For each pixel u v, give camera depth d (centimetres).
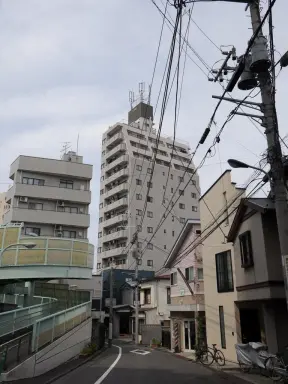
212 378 1271
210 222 2098
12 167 4441
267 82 912
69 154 4903
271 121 892
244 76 942
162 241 6112
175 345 2639
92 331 2533
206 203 2178
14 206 4112
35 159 4325
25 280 2200
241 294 1563
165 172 6562
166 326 3228
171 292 2864
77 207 4388
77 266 2228
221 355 1830
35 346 1445
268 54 896
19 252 2100
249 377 1251
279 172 872
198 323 2256
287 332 1326
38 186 4234
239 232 1603
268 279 1326
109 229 6350
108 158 6750
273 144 883
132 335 4416
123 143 6456
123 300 5122
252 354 1336
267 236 1380
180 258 2536
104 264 6238
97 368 1563
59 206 4288
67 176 4462
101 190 6738
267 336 1340
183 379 1248
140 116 6844
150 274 5425
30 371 1309
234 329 1717
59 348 1678
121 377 1289
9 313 1548
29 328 1650
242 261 1541
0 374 1166
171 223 6309
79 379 1249
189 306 2417
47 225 4181
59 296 2575
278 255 1359
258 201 1460
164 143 6956
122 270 5412
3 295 2509
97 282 4769
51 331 1667
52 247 2177
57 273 2147
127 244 5806
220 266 1923
